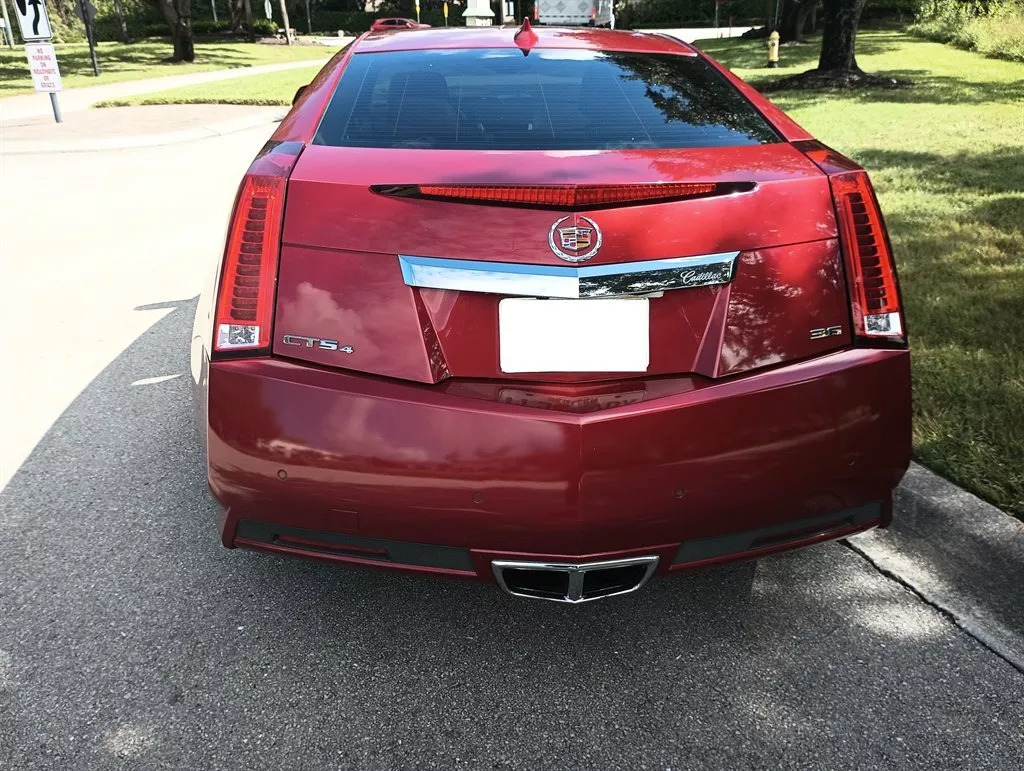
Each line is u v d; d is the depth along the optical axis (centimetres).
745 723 207
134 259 644
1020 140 1005
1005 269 521
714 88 264
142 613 247
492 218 192
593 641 238
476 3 2003
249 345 200
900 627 242
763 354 204
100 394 404
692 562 207
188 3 3247
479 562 200
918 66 2131
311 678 222
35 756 195
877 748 199
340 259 197
